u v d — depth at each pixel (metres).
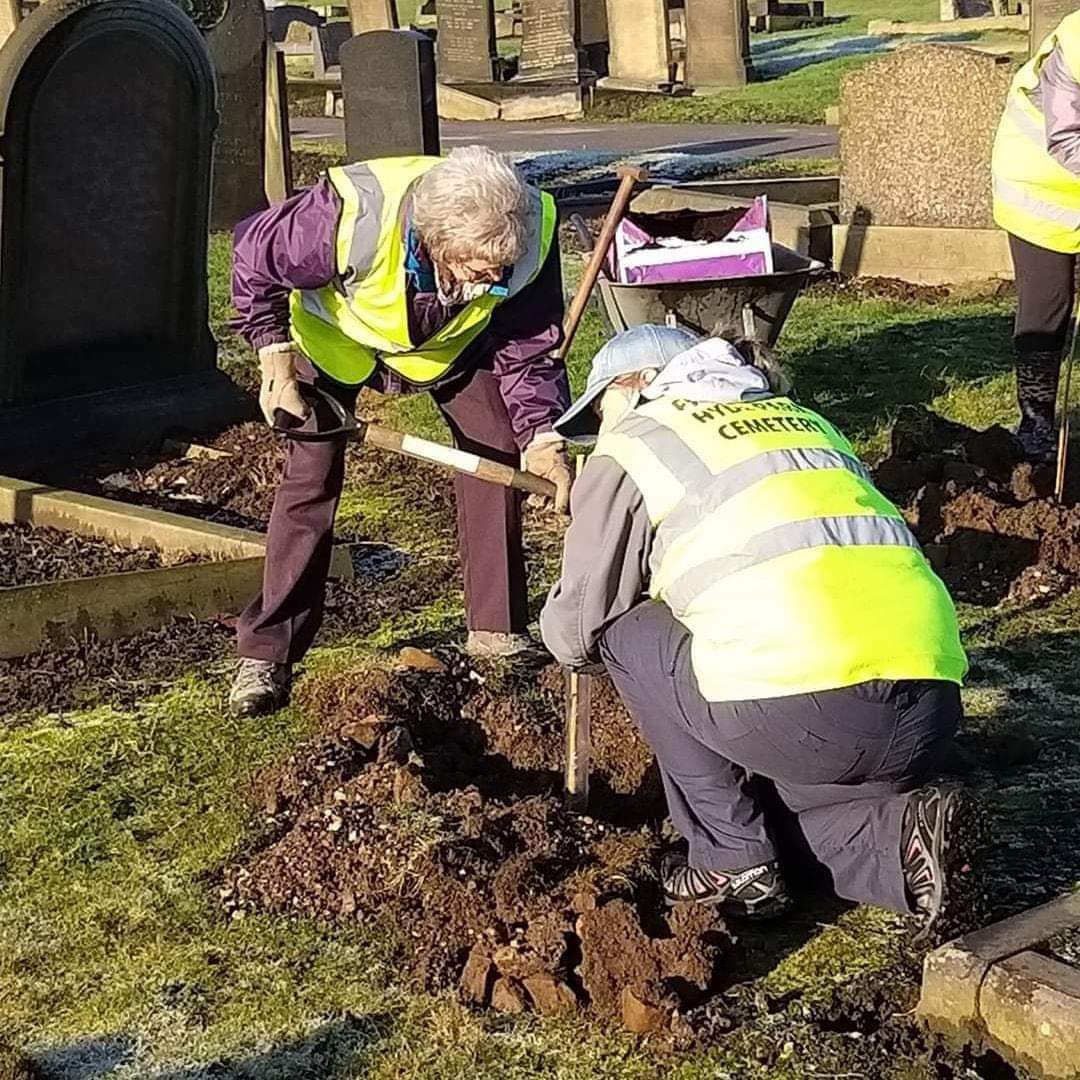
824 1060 3.24
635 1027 3.36
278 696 4.88
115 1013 3.51
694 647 3.41
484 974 3.49
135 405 7.80
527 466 4.52
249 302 4.47
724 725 3.40
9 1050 3.39
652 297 6.58
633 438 3.51
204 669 5.29
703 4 21.50
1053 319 6.57
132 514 6.41
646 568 3.55
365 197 4.31
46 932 3.83
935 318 9.56
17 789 4.51
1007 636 5.38
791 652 3.28
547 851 3.90
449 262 4.09
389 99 10.96
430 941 3.66
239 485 7.33
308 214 4.32
